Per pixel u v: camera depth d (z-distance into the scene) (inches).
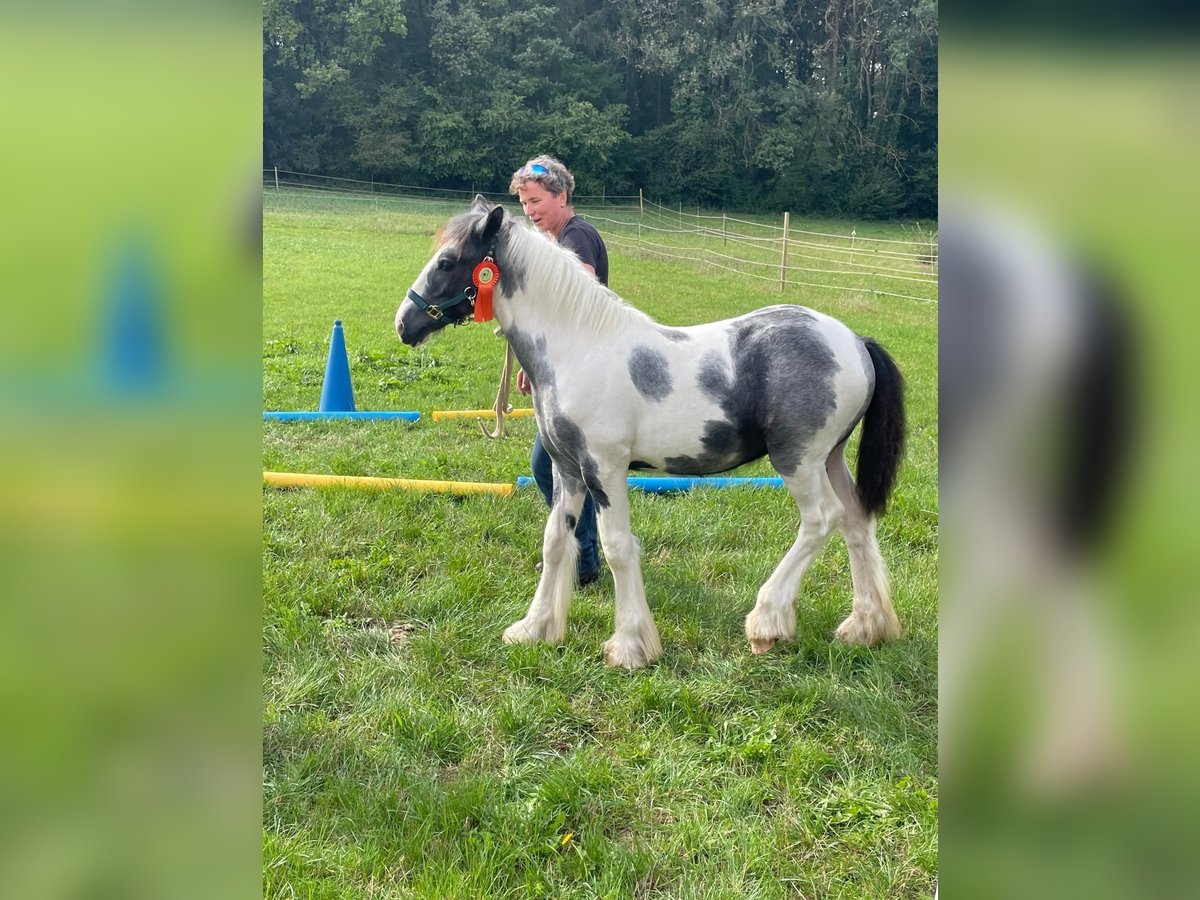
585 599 161.8
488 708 127.7
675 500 207.6
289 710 124.7
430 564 171.6
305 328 416.8
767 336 133.5
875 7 1493.6
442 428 264.7
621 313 136.0
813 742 118.4
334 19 1491.1
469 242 136.8
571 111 1555.1
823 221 1477.6
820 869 98.7
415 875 96.7
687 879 96.2
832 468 147.3
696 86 1582.2
